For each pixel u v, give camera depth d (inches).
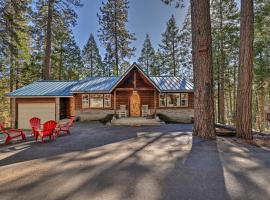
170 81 737.0
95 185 150.8
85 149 271.6
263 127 853.8
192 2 362.3
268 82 753.0
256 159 215.9
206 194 134.6
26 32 684.7
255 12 606.5
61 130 402.9
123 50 1035.3
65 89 679.1
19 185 152.2
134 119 618.8
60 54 1114.1
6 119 919.7
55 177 167.9
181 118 691.4
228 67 859.4
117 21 1027.9
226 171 179.2
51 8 736.3
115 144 302.8
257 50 655.1
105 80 761.6
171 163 204.8
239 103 351.3
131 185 150.3
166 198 129.3
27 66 965.2
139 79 680.4
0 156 239.5
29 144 311.7
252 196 131.3
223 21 761.0
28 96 614.9
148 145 293.0
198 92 352.5
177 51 1141.7
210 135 341.1
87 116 688.4
